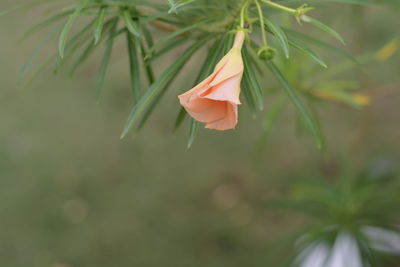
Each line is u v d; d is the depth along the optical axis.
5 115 5.96
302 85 2.38
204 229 4.84
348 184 2.73
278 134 5.31
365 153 4.23
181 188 5.22
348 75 4.10
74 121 5.87
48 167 5.48
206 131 5.59
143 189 5.27
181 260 4.65
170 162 5.45
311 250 2.52
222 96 1.12
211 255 4.64
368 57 2.49
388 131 4.33
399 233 2.47
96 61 3.81
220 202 5.04
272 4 1.28
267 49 1.27
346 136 4.97
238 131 5.49
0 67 6.18
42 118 5.92
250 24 1.38
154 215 5.04
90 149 5.63
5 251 4.82
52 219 5.05
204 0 1.53
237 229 4.77
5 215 5.08
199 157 5.44
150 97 1.30
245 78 1.33
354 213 2.59
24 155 5.58
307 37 1.54
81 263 4.72
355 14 2.67
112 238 4.89
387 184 2.88
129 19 1.42
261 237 4.64
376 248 2.51
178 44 1.59
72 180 5.37
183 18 1.60
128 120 1.28
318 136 1.40
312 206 2.79
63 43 1.26
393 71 4.20
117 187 5.32
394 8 2.22
